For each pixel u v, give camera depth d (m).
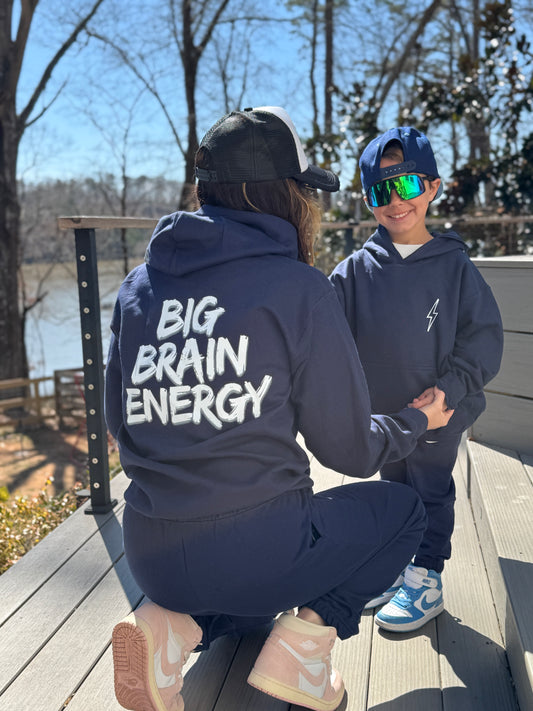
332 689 1.51
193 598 1.35
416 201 1.85
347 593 1.48
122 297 1.46
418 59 19.72
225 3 19.33
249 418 1.30
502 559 1.86
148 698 1.34
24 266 20.92
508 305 2.70
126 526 1.42
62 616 1.98
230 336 1.30
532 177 8.51
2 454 12.64
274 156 1.39
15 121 15.20
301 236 1.47
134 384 1.36
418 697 1.61
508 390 2.75
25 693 1.64
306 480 1.40
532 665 1.40
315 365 1.34
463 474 3.07
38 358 24.06
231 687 1.65
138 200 20.45
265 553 1.31
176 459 1.30
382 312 1.90
